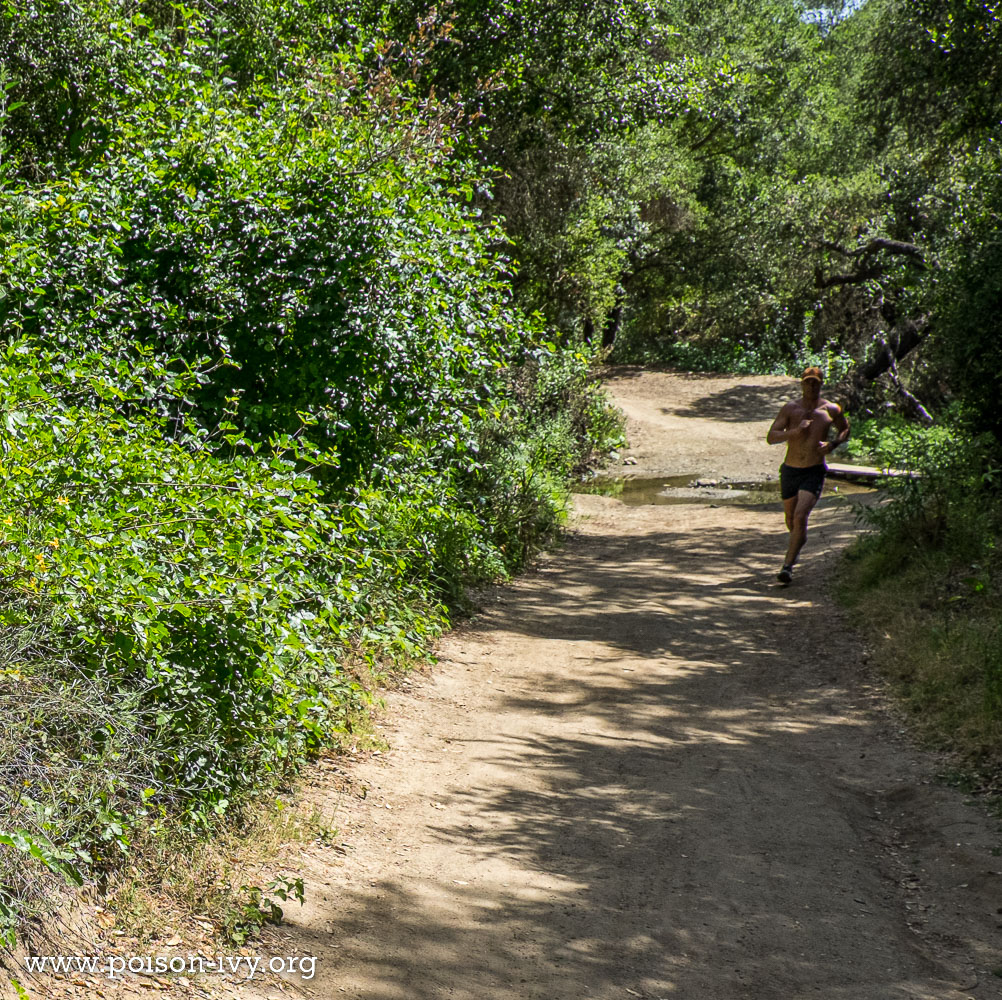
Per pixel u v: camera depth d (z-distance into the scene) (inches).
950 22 557.6
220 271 269.3
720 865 175.8
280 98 322.3
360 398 287.0
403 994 128.3
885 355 981.8
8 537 149.6
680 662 303.4
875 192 1306.6
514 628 333.4
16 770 133.6
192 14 390.9
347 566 258.4
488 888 161.0
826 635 323.6
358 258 278.1
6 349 205.5
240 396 274.8
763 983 138.9
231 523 181.2
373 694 243.4
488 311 350.0
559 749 230.4
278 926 139.8
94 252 254.2
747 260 1438.2
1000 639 266.8
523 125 677.9
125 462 183.9
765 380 1238.9
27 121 358.3
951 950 151.3
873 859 183.3
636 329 1653.5
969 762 219.0
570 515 540.4
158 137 289.0
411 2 546.9
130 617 151.5
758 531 491.5
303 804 181.3
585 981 136.3
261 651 177.5
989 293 393.7
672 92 681.6
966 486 371.6
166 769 163.3
